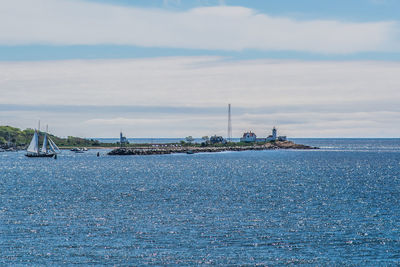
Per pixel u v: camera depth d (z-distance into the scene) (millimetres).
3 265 70562
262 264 71125
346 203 122500
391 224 95312
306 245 80062
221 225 94375
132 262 71875
